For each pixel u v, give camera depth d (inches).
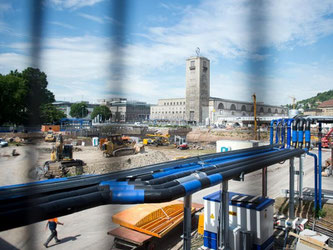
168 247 471.2
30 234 512.1
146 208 490.9
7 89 2049.7
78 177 281.3
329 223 603.2
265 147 561.6
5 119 2171.5
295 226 550.6
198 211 594.2
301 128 655.8
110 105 3449.8
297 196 761.6
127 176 286.5
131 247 453.7
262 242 417.4
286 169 1262.3
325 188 911.7
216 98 4815.5
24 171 1103.6
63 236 506.0
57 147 1102.4
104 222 576.7
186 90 4808.1
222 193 382.6
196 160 401.7
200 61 4672.7
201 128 3193.9
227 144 738.2
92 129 2748.5
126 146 1705.2
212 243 444.5
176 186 252.1
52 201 205.0
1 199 203.6
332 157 1216.8
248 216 421.1
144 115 4608.8
